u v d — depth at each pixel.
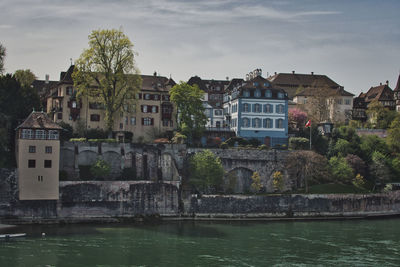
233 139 103.94
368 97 162.12
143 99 105.50
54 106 101.25
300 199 86.69
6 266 51.12
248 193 90.50
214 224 78.25
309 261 56.19
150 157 90.19
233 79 131.75
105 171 82.94
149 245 62.19
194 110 102.62
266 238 67.81
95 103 99.94
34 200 74.75
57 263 52.91
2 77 88.00
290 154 95.00
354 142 106.38
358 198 89.44
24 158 74.75
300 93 139.25
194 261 55.19
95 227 73.38
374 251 61.22
